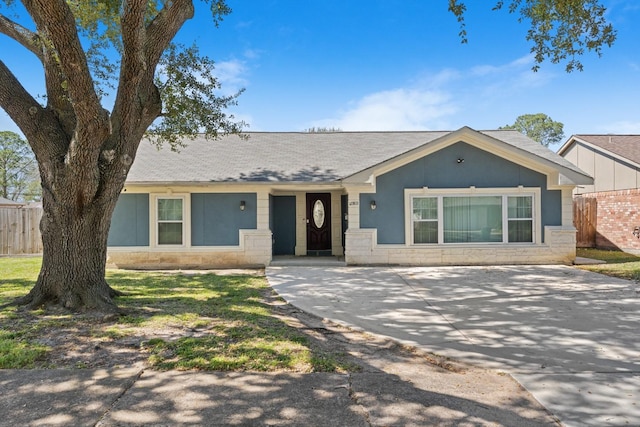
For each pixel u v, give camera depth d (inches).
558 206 440.5
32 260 474.3
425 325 211.9
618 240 553.6
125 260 446.6
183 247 447.8
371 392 127.1
